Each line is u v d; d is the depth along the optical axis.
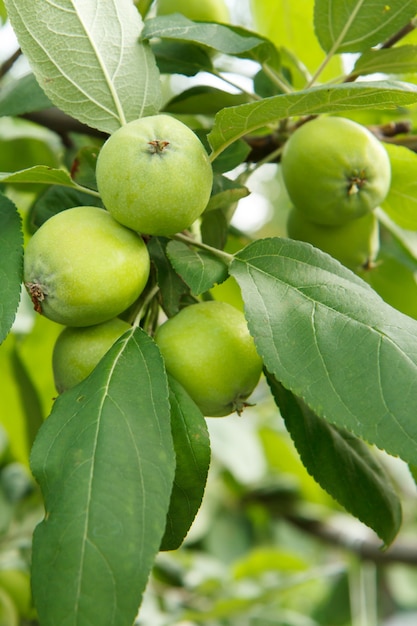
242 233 0.69
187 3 0.67
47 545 0.48
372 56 0.62
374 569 0.87
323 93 0.51
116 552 0.47
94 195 0.56
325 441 0.57
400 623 0.96
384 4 0.60
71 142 0.70
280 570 0.89
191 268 0.53
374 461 0.59
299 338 0.51
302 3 0.70
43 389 0.71
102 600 0.47
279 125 0.63
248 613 0.83
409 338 0.51
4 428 0.76
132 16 0.57
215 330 0.53
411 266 0.74
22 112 0.62
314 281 0.52
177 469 0.51
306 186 0.60
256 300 0.52
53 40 0.55
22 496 0.85
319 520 0.94
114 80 0.56
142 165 0.51
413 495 0.97
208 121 0.72
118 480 0.48
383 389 0.50
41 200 0.59
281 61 0.68
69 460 0.49
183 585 0.87
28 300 0.73
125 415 0.50
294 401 0.56
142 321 0.57
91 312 0.52
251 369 0.53
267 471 1.02
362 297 0.52
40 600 0.47
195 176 0.51
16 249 0.52
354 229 0.63
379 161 0.60
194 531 0.92
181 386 0.52
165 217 0.52
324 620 0.98
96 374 0.51
